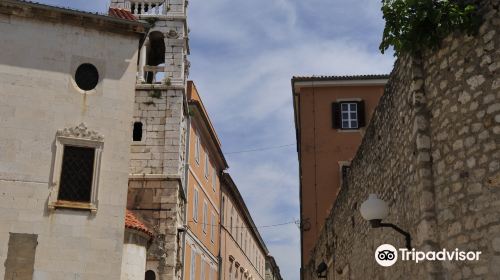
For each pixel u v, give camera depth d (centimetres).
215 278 3934
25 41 1692
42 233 1569
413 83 919
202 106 3319
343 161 3050
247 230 5556
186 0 2756
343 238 1811
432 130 882
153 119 2561
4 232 1542
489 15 768
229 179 4341
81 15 1739
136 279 1998
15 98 1642
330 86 3169
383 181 1198
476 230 752
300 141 3139
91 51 1755
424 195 862
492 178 736
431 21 826
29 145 1619
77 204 1616
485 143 755
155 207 2438
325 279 2262
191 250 3058
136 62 1794
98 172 1658
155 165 2503
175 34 2667
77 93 1703
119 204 1656
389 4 873
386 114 1159
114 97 1738
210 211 3769
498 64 747
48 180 1606
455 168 810
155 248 2375
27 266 1535
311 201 3016
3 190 1569
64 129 1659
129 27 1797
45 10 1711
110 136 1703
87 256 1591
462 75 812
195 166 3241
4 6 1681
